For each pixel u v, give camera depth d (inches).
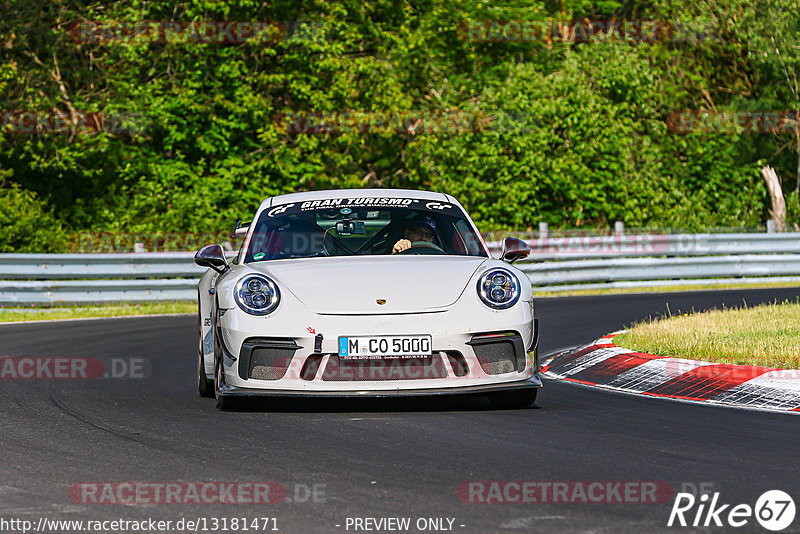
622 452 842.2
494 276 1030.4
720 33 4515.3
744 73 4672.7
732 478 748.6
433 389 981.8
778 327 1496.1
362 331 979.3
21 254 2432.3
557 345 1605.6
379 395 975.0
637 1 4803.2
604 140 3895.2
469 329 989.2
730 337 1401.3
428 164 3823.8
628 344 1406.3
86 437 926.4
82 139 3398.1
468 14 4421.8
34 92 3440.0
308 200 1208.2
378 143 3873.0
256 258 1121.4
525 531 621.3
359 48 3934.5
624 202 3927.2
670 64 4503.0
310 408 1066.1
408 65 4121.6
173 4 3491.6
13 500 708.7
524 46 4537.4
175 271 2615.7
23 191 3348.9
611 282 2925.7
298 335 983.6
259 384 994.1
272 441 894.4
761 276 3090.6
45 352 1606.8
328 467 792.9
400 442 884.6
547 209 3981.3
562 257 2822.3
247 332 995.9
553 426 957.8
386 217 1168.2
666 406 1077.8
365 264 1061.1
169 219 3425.2
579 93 3900.1
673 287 2960.1
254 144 3567.9
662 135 4308.6
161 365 1453.0
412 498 698.8
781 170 4707.2
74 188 3750.0
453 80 4357.8
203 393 1184.8
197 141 3501.5
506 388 991.0
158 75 3617.1
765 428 948.0
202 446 878.4
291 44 3516.2
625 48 4146.2
